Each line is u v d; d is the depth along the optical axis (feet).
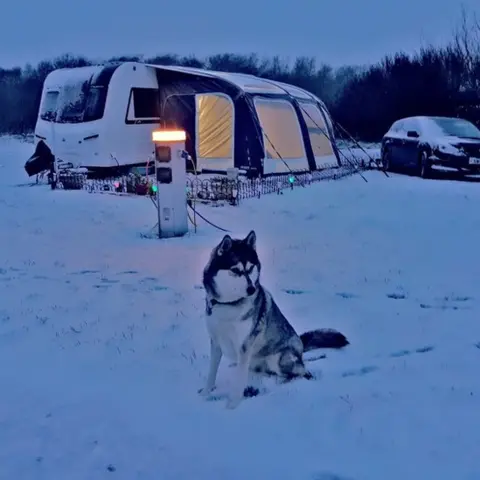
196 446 12.23
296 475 11.14
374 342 18.26
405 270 27.17
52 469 11.57
